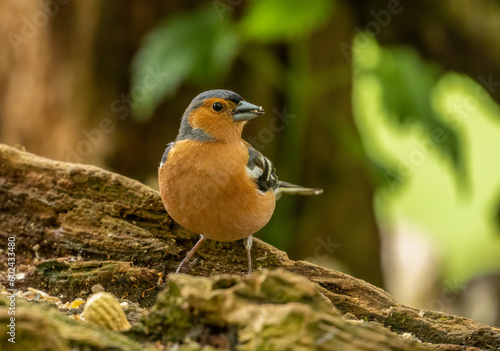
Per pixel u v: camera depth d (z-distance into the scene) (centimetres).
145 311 626
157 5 1256
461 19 1301
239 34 1146
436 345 575
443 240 1772
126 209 817
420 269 1719
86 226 809
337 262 1366
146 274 736
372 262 1395
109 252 794
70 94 1298
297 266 798
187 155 730
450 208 1839
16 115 1341
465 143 1378
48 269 741
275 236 1298
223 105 745
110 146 1305
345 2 1330
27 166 831
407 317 666
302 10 1088
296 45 1259
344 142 1324
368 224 1393
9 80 1339
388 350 461
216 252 823
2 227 816
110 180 824
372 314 707
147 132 1320
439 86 1444
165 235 819
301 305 457
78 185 824
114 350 467
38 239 808
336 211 1366
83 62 1284
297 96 1270
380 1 1327
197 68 1147
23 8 1307
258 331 450
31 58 1322
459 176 1258
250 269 790
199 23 1153
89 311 546
